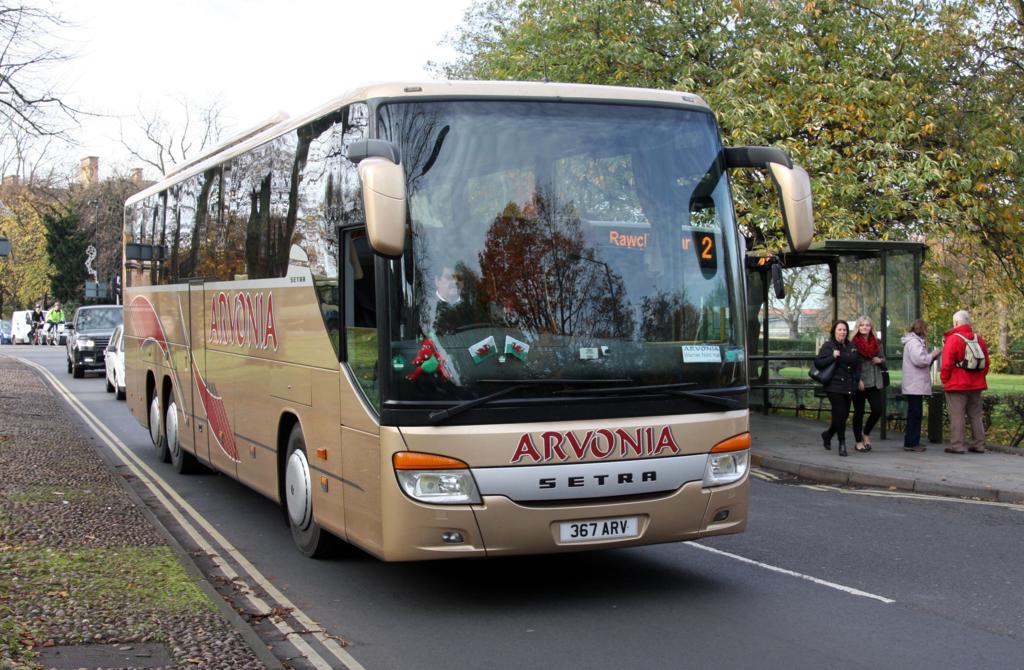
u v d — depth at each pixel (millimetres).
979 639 6012
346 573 7719
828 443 14578
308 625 6367
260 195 8977
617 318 6508
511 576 7637
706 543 8781
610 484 6324
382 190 5742
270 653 5395
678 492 6523
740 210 16344
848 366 13852
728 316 6871
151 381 13844
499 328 6273
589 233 6578
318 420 7426
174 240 12242
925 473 12414
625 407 6418
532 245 6441
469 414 6133
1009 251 19750
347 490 6887
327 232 7262
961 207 18344
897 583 7363
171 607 6188
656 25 18172
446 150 6441
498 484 6113
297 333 7891
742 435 6820
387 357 6191
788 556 8258
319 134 7566
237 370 9617
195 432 11406
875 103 17281
